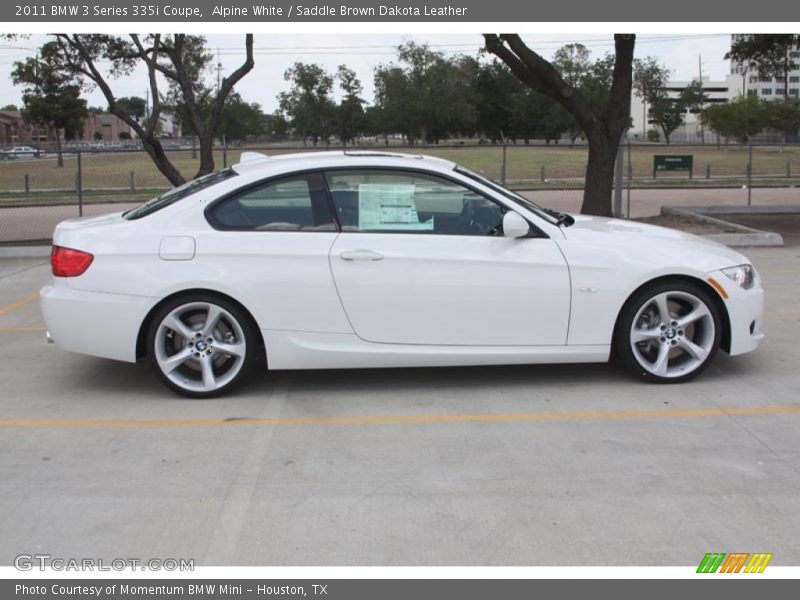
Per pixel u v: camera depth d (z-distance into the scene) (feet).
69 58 49.83
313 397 17.94
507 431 15.72
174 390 17.65
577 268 17.52
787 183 90.63
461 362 17.74
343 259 17.19
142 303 17.08
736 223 52.49
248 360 17.67
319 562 11.10
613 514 12.29
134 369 20.27
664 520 12.09
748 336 18.31
